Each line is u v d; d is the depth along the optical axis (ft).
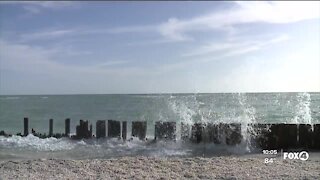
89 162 34.27
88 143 49.03
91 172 30.48
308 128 43.65
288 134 44.01
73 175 29.37
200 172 30.17
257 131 44.78
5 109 141.18
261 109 100.58
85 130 51.13
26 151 44.14
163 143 47.57
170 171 30.76
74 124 88.07
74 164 33.24
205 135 46.70
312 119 79.51
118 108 150.51
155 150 44.24
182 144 47.09
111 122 50.75
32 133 54.95
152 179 27.96
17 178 28.37
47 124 86.74
